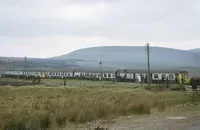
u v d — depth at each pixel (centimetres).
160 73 7769
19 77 11006
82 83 7794
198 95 4228
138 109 2502
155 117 2230
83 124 1833
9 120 1579
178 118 2173
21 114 1831
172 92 4931
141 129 1677
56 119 1745
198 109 2820
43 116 1709
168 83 6800
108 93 4547
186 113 2505
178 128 1694
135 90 5072
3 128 1462
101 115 2127
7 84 6969
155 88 5975
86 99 3650
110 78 9094
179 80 7338
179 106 3091
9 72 12356
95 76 9456
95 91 4916
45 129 1552
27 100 3753
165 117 2228
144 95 4019
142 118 2158
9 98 4053
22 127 1471
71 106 2358
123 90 5081
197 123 1894
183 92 4903
